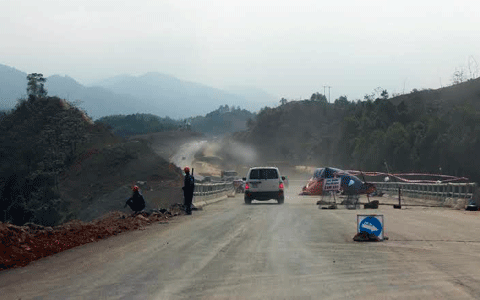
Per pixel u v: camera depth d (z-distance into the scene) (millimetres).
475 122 100188
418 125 119000
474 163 95938
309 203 34344
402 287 7527
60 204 98188
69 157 123375
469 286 7527
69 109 145625
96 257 11141
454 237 14047
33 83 150000
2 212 97438
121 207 78438
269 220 20109
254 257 10594
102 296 7148
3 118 141875
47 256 11789
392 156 114438
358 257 10523
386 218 20781
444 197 30344
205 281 8109
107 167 114625
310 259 10289
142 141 121312
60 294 7344
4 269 10078
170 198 83875
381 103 160750
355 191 29203
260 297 6965
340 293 7168
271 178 33781
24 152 115438
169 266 9609
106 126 144875
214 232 15773
